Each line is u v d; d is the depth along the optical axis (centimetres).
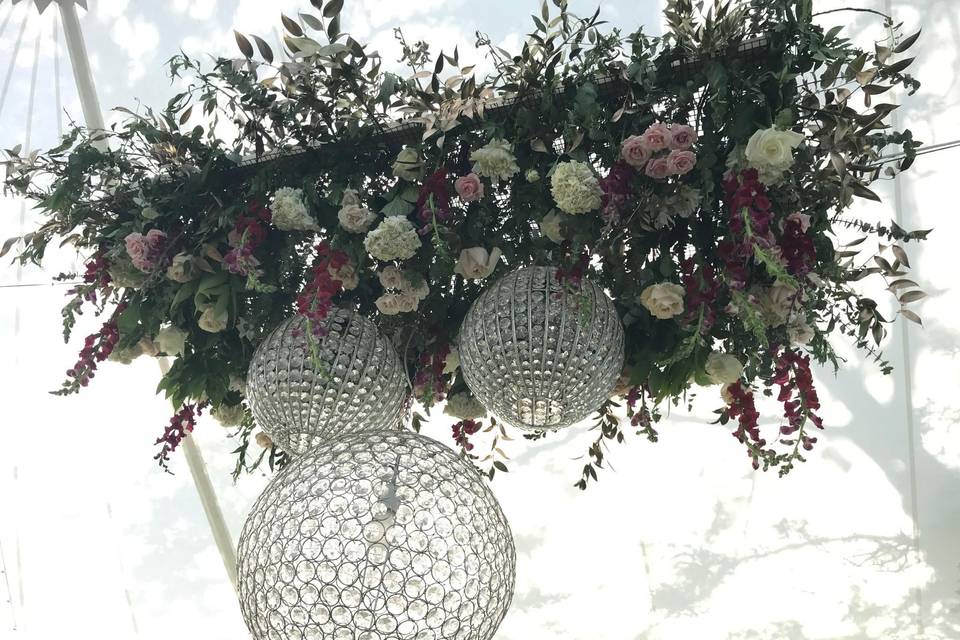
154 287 243
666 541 370
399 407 230
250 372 223
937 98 312
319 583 147
